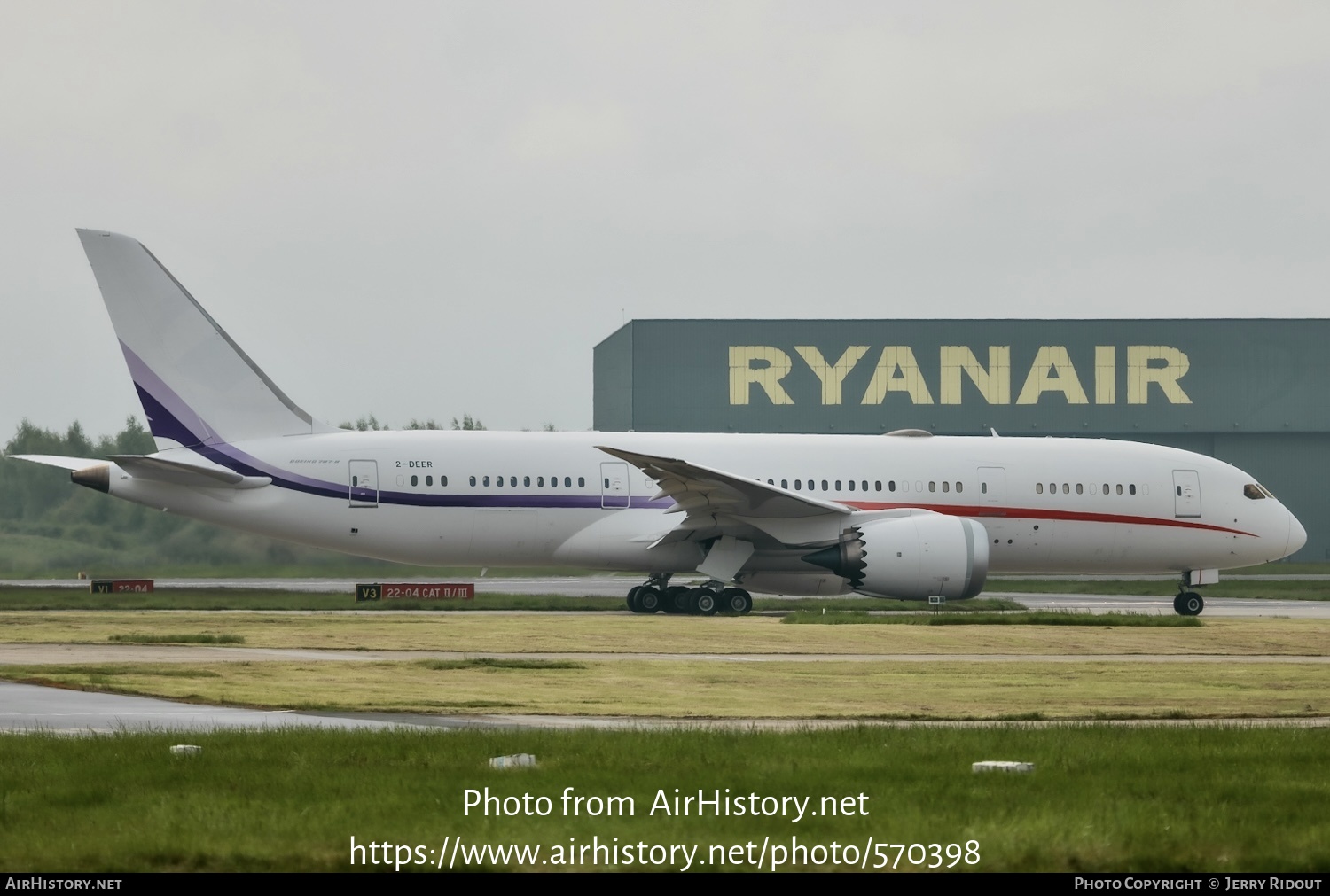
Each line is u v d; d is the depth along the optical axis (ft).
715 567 306.35
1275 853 83.76
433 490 306.96
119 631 242.37
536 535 310.86
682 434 327.06
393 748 114.83
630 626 267.39
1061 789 100.68
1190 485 340.18
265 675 178.70
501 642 233.35
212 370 304.91
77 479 301.43
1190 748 119.55
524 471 310.86
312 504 303.68
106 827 87.71
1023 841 85.35
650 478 301.02
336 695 161.17
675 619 290.97
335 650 218.38
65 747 113.70
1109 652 230.48
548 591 408.26
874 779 103.55
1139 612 335.26
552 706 154.40
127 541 510.99
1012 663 211.41
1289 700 168.25
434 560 313.12
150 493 302.04
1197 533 339.77
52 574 472.03
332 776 102.37
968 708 158.61
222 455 302.04
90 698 155.43
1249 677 193.67
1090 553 337.11
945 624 272.31
